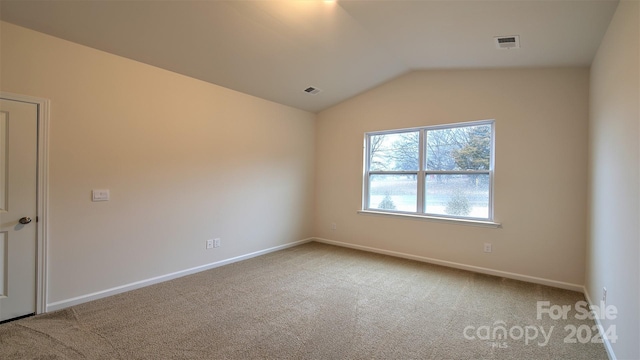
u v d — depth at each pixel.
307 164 5.22
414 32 2.90
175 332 2.24
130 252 3.03
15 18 2.27
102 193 2.82
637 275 1.55
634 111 1.65
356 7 2.53
